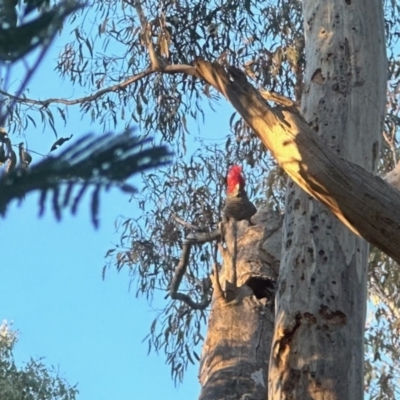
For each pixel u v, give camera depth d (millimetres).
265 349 4855
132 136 1561
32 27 1480
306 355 3857
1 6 1465
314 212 4121
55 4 1505
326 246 4047
